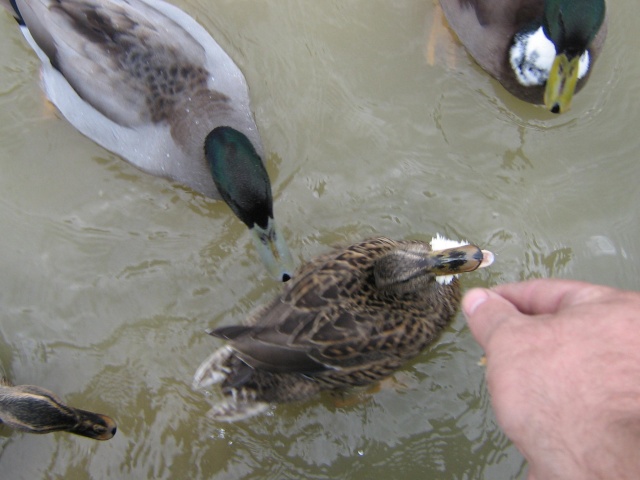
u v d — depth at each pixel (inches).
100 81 26.9
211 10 30.4
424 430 25.8
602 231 28.0
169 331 27.0
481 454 25.5
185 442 25.7
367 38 30.4
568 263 27.7
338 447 25.6
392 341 23.8
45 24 27.8
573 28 26.2
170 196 28.8
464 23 29.2
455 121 29.5
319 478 25.4
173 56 26.9
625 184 28.5
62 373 26.5
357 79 29.9
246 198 24.5
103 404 26.1
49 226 28.2
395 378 26.1
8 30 30.2
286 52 30.2
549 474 11.6
